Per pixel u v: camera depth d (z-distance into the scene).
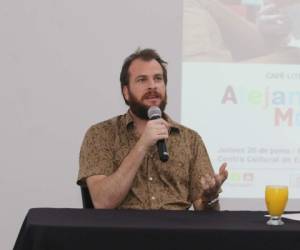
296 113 4.04
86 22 4.02
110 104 4.05
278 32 4.05
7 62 4.01
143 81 2.83
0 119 4.02
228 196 4.00
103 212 2.23
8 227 4.03
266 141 4.04
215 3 4.04
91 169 2.75
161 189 2.78
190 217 2.17
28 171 4.04
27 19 4.01
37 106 4.03
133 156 2.60
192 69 4.04
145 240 1.92
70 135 4.05
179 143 2.88
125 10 4.03
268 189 2.16
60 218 2.07
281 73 4.03
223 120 4.04
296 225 2.06
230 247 1.93
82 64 4.04
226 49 4.05
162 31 4.04
